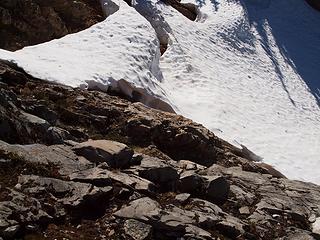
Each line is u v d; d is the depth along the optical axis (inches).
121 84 694.5
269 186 566.9
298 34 1336.1
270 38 1255.5
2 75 557.6
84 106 578.2
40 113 505.4
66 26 882.8
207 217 408.8
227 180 518.6
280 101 1034.1
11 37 804.6
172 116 660.7
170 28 1017.5
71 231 349.1
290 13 1396.4
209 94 878.4
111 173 418.9
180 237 370.9
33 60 634.8
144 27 850.8
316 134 972.6
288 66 1194.0
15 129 430.9
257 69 1112.8
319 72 1237.7
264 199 523.8
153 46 828.6
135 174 439.5
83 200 372.2
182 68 922.1
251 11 1315.2
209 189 478.3
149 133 582.9
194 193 472.4
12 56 613.6
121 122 586.9
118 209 384.2
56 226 346.9
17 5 823.1
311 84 1174.3
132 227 362.6
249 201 504.7
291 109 1027.3
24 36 821.9
